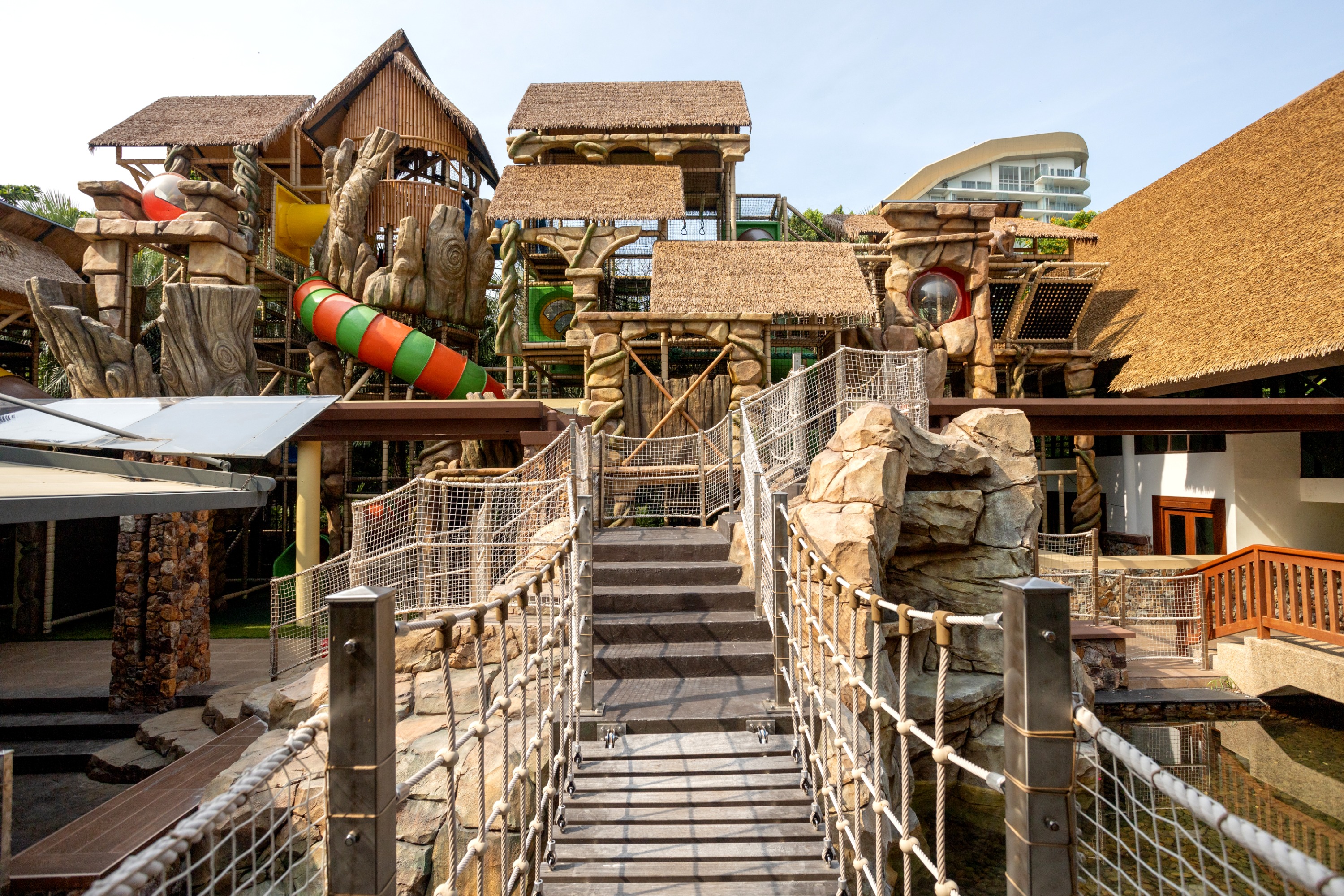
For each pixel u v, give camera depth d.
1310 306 13.88
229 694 10.27
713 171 22.73
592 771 4.65
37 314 14.19
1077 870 1.78
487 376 18.86
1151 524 19.31
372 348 18.16
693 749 4.88
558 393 24.95
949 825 6.72
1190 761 8.48
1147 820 6.96
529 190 18.69
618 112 21.36
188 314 15.27
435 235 20.16
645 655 6.11
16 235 19.00
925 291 18.30
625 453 14.45
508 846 4.48
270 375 22.69
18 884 5.65
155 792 7.00
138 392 14.73
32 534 15.70
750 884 3.68
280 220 20.66
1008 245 19.27
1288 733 9.30
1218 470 16.88
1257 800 7.44
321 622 11.58
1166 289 19.81
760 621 6.57
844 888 3.61
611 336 15.03
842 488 6.83
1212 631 11.28
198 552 11.59
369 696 2.00
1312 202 16.48
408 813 4.79
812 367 9.66
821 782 4.38
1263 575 10.20
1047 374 22.41
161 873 1.44
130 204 16.25
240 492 5.43
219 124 20.84
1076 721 1.81
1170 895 5.45
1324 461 15.34
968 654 7.80
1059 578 12.73
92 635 15.52
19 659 13.48
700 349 19.06
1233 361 14.50
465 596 8.98
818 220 27.12
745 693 5.66
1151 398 17.39
